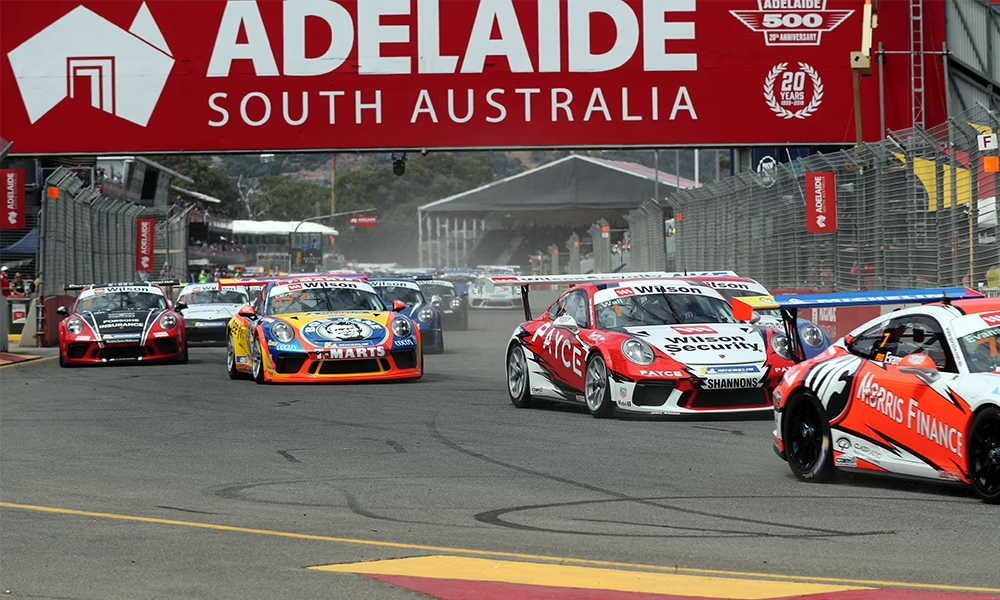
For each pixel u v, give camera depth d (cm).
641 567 2041
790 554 2159
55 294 10988
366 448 3741
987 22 10456
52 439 4053
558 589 1855
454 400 5244
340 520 2547
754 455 3506
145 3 10462
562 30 10312
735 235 10269
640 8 10300
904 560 2095
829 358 3044
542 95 10312
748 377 4238
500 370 7038
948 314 2772
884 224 7300
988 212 6053
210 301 11044
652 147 10356
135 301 8206
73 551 2230
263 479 3141
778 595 1805
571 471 3231
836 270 8031
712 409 4228
